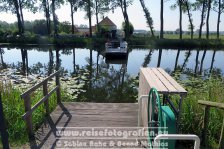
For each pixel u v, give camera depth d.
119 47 16.67
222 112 3.71
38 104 3.70
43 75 10.00
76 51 21.25
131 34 33.34
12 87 5.01
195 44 25.66
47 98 4.21
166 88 2.70
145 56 18.53
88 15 32.59
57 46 25.17
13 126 3.56
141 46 26.02
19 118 3.76
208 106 3.23
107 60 15.89
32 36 27.86
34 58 16.66
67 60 15.73
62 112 4.48
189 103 3.84
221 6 29.95
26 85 7.07
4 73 10.23
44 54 19.00
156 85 2.87
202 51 22.55
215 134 3.61
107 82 8.79
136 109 4.69
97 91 7.44
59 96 5.05
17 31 31.12
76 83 8.25
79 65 13.63
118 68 12.73
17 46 24.73
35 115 3.93
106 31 32.75
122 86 8.20
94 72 11.23
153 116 2.75
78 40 26.09
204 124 3.33
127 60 16.11
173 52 21.52
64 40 26.05
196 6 30.77
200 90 5.82
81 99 6.61
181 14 29.61
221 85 5.51
